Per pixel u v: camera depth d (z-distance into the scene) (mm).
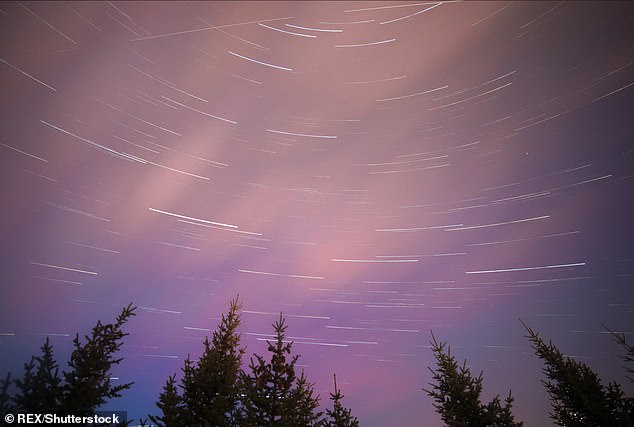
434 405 15859
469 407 14984
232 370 14508
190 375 14594
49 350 10992
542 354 17812
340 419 14742
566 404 16625
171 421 12547
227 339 16016
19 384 10031
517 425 14195
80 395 10562
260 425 13383
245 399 13859
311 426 14109
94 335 11883
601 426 15383
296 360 14883
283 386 14195
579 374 16641
